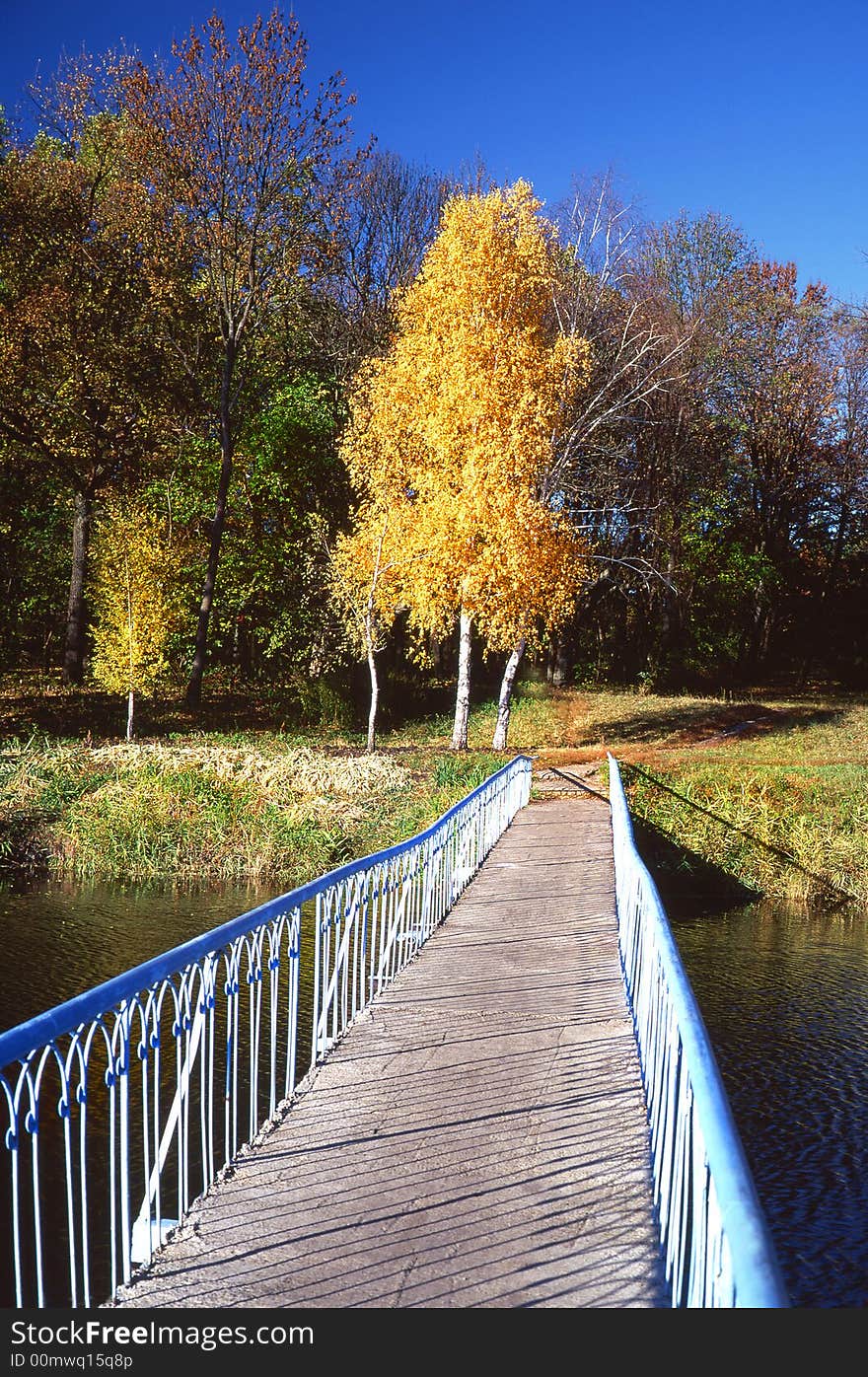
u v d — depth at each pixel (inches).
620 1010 273.9
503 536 920.9
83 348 1238.9
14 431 1263.5
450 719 1346.0
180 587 1119.0
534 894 456.1
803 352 1800.0
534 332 978.1
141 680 1032.8
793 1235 280.5
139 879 678.5
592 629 1972.2
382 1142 186.1
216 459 1427.2
